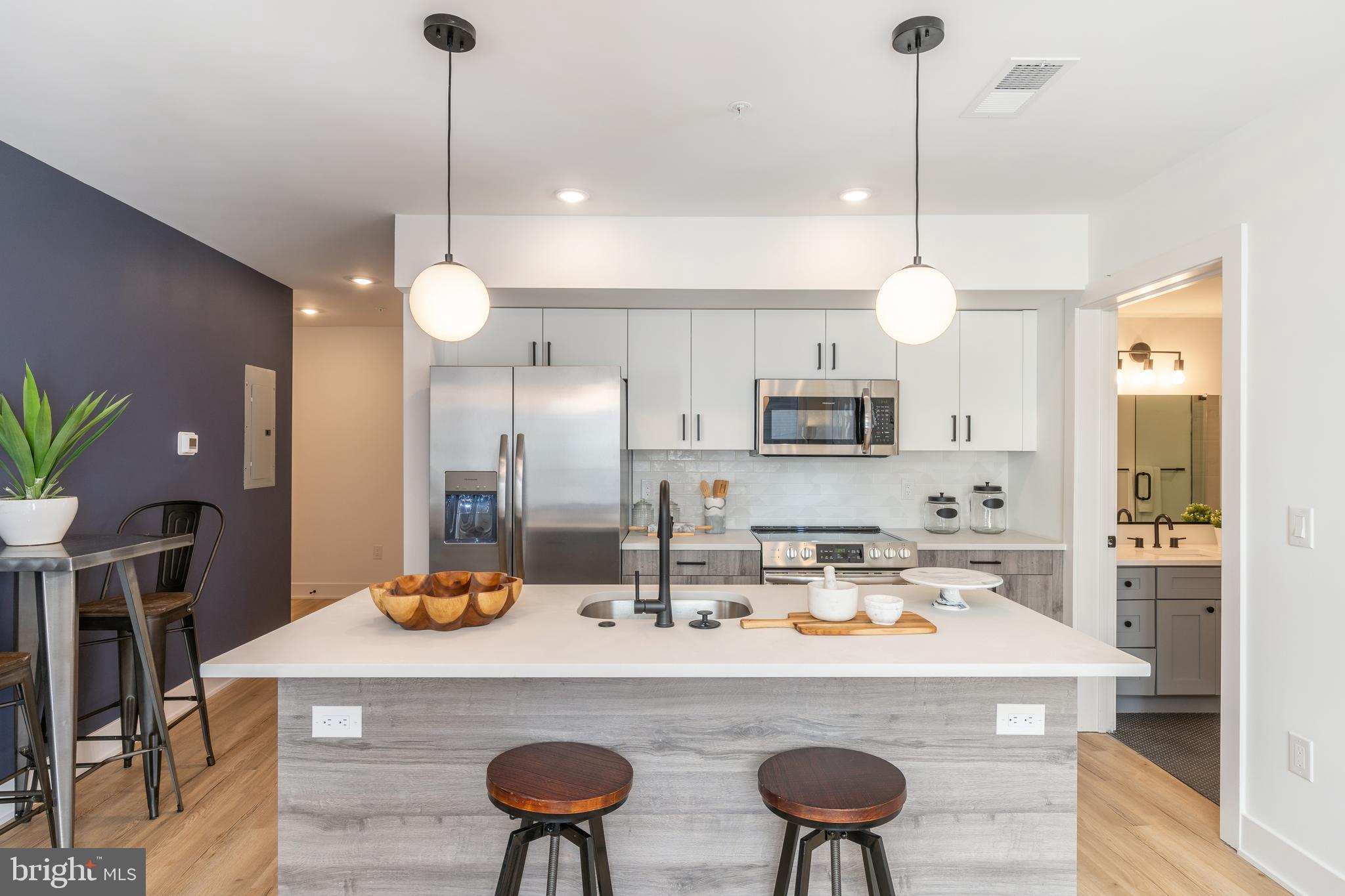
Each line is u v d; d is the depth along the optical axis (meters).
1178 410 4.56
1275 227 2.45
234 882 2.35
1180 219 2.93
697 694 2.03
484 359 4.04
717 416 4.12
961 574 2.49
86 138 2.68
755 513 4.57
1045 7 1.91
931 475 4.58
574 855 2.02
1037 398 4.15
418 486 3.71
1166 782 3.14
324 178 3.08
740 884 2.04
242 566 4.44
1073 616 3.74
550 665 1.82
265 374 4.68
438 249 3.54
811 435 4.07
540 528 3.55
